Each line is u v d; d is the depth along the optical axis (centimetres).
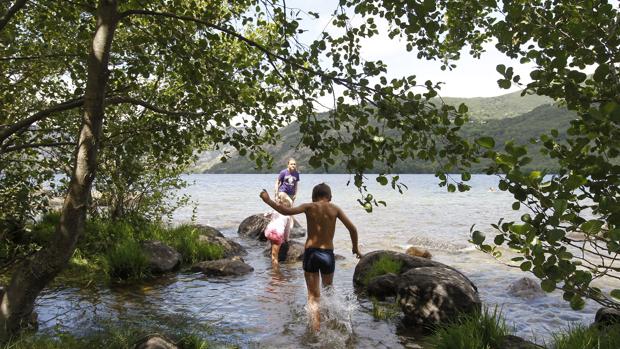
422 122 388
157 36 607
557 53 306
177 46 595
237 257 1149
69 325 593
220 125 597
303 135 440
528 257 298
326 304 692
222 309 728
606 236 278
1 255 738
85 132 457
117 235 1097
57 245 455
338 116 428
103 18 460
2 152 573
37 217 1247
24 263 481
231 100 580
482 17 505
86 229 1065
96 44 454
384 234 1850
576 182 281
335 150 434
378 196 4866
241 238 1772
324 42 464
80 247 959
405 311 688
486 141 302
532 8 340
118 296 780
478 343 499
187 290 852
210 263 1033
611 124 287
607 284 928
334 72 436
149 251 1014
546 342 584
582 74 292
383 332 640
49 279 462
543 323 687
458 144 373
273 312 720
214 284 910
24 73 716
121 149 630
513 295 866
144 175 1197
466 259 1290
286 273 1050
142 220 1233
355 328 655
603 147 314
